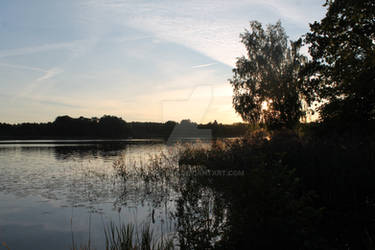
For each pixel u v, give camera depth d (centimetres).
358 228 556
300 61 2952
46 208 889
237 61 3212
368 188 780
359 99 1591
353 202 718
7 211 859
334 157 930
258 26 3170
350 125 1553
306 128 1853
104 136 8150
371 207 657
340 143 1133
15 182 1343
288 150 1046
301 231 382
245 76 3138
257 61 3078
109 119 8238
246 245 393
